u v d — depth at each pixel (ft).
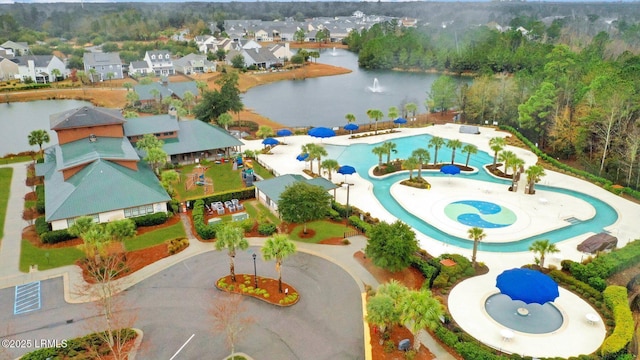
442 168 226.17
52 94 449.89
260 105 424.46
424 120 353.51
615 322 118.73
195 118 328.29
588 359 105.19
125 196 177.47
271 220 183.32
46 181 197.16
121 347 105.09
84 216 160.56
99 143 211.20
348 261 153.17
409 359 107.45
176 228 175.94
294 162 251.60
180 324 120.98
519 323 121.80
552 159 252.83
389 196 213.46
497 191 215.10
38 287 136.98
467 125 327.88
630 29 590.96
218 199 199.00
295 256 156.35
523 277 122.93
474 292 135.23
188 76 534.78
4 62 490.49
